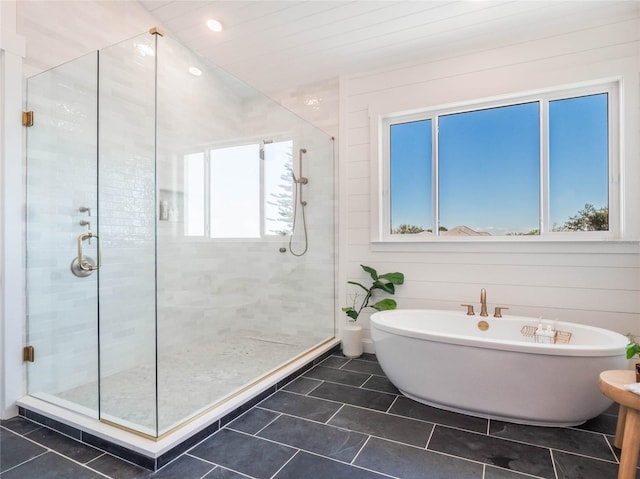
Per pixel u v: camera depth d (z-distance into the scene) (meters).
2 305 2.03
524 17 2.54
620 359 1.84
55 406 2.00
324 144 3.45
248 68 3.32
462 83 2.93
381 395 2.36
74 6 2.32
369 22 2.68
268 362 2.84
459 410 2.10
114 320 2.48
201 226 3.21
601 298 2.51
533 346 1.86
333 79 3.47
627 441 1.42
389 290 3.08
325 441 1.80
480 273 2.87
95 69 2.38
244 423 1.98
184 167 3.06
